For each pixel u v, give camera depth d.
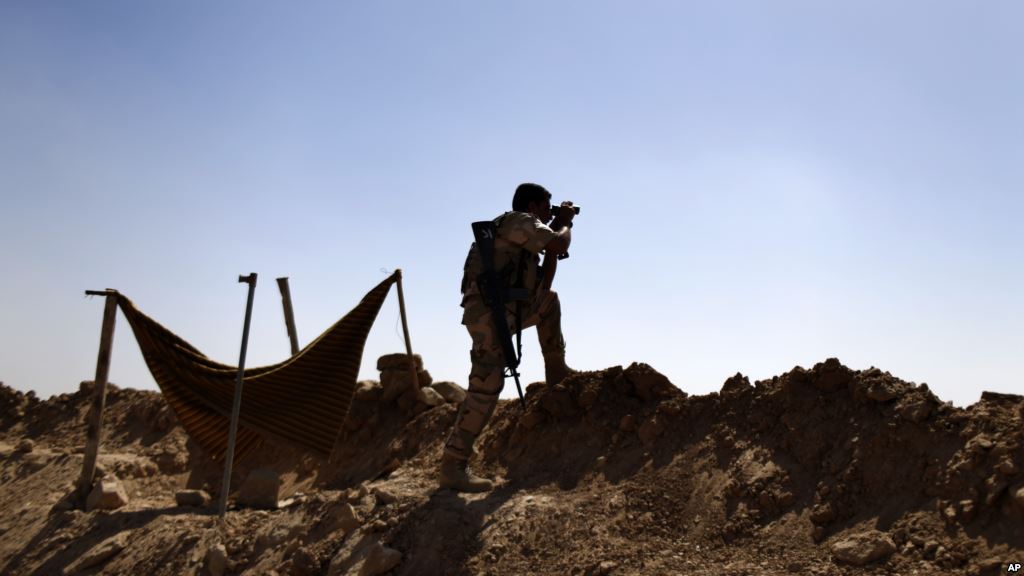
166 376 7.68
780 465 5.12
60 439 9.39
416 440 7.30
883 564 4.13
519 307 5.74
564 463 6.11
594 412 6.33
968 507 4.12
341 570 5.31
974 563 3.89
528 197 6.05
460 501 5.69
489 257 5.72
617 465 5.80
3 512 7.46
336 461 7.75
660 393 6.26
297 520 6.14
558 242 5.71
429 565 5.08
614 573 4.64
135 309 7.50
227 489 6.62
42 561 6.50
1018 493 3.95
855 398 5.15
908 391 4.96
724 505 5.05
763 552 4.59
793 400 5.45
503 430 6.74
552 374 6.76
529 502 5.50
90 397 10.13
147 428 9.12
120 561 6.25
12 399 10.36
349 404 7.35
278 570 5.59
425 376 8.18
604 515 5.22
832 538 4.49
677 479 5.43
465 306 5.88
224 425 7.75
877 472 4.70
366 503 6.02
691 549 4.80
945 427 4.62
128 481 7.79
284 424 7.51
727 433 5.57
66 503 7.21
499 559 5.02
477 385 5.83
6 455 8.71
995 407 4.66
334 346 7.38
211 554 5.93
